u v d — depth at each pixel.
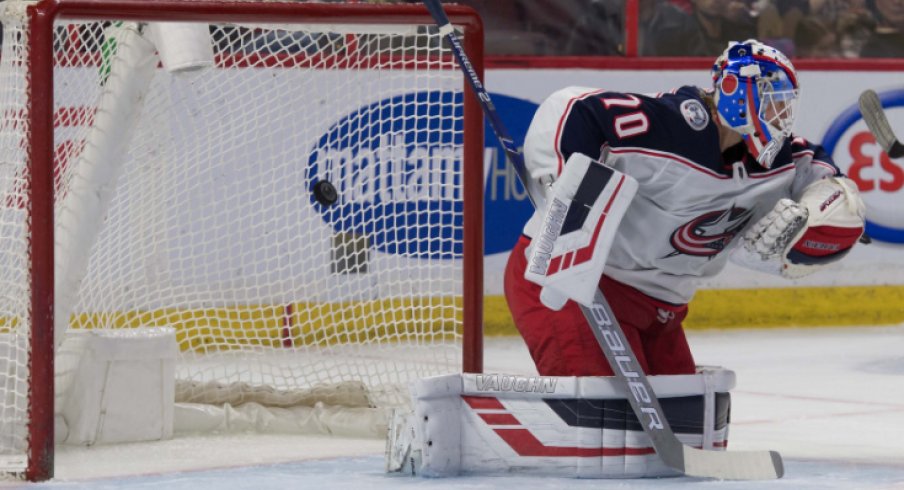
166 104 19.73
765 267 13.59
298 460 14.36
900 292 29.69
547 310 13.13
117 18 13.60
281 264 23.67
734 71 12.35
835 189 12.95
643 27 28.95
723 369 13.54
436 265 24.64
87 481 12.94
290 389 17.80
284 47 22.66
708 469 12.51
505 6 28.27
